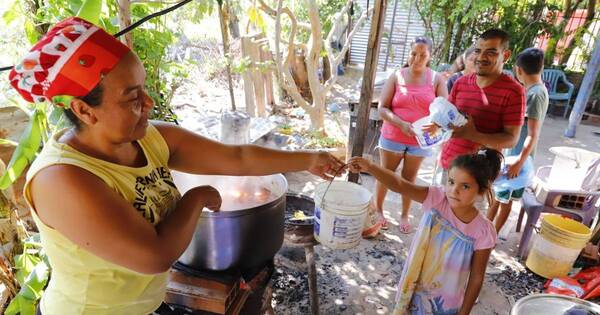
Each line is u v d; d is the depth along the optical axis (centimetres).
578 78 708
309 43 430
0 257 156
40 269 151
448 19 711
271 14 407
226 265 134
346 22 826
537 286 260
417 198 169
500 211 289
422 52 277
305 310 224
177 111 550
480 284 163
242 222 127
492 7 702
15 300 146
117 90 78
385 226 319
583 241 249
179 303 138
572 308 156
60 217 77
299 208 215
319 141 430
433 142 227
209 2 255
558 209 277
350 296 240
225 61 417
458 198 155
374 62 219
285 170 133
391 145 298
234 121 358
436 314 176
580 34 704
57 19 162
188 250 134
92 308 93
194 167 121
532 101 246
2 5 177
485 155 160
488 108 230
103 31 78
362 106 229
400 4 820
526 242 286
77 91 75
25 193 80
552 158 507
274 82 639
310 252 194
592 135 612
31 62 72
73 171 78
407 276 174
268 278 163
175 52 579
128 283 95
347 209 148
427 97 283
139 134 87
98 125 82
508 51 229
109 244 77
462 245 161
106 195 79
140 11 234
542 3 698
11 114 187
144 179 95
